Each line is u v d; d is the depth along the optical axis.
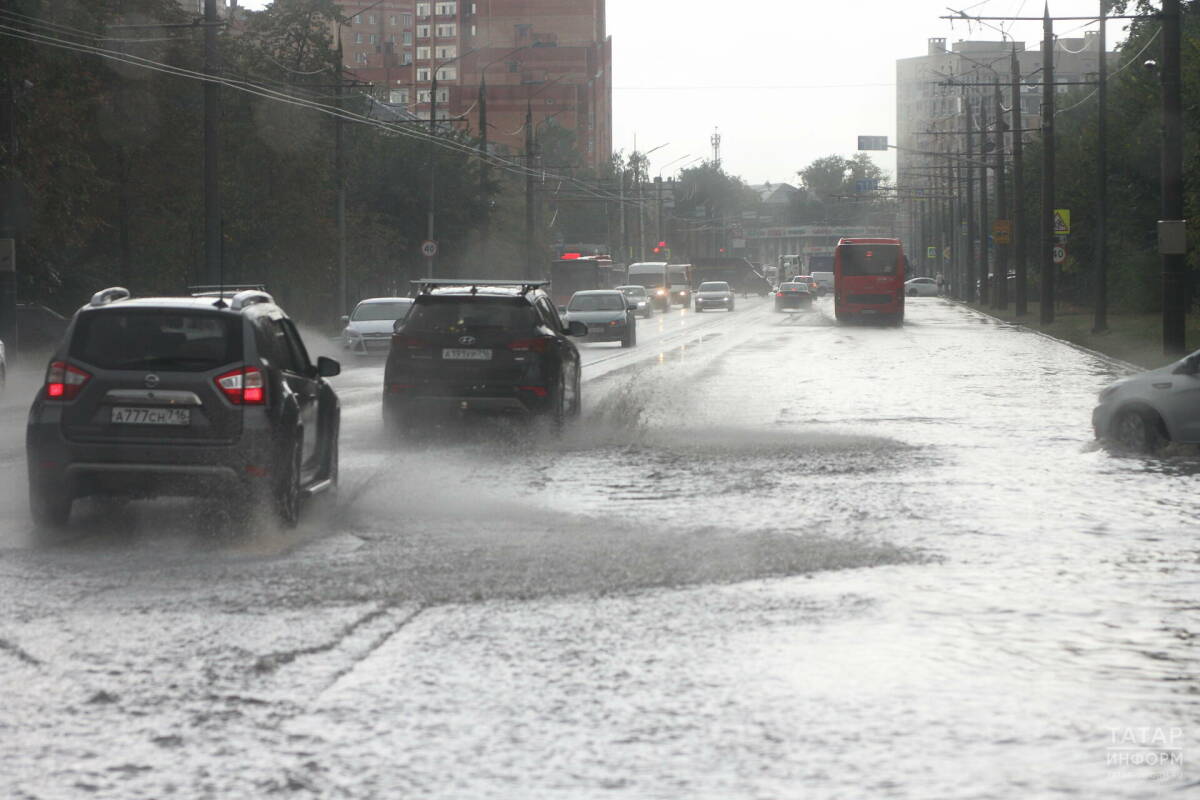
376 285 97.88
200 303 14.95
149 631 10.43
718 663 9.62
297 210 68.62
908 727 8.21
